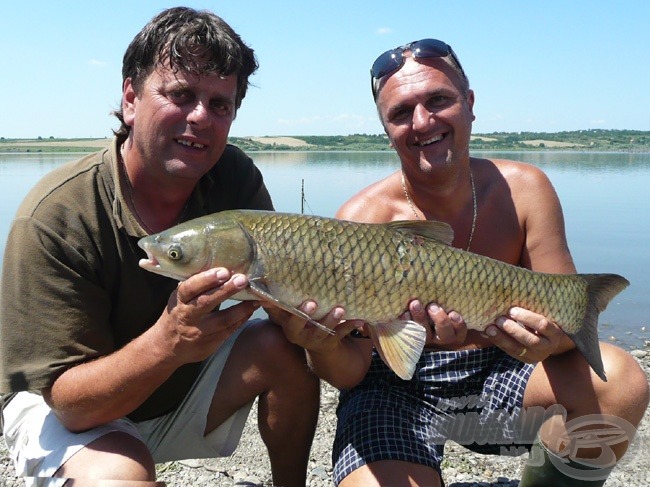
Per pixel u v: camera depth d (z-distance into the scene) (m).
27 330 0.90
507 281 0.99
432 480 0.99
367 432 1.04
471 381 1.13
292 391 1.08
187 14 0.96
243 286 0.82
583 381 1.05
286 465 1.14
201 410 1.08
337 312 0.93
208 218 0.92
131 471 0.88
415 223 0.97
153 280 0.99
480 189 1.19
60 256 0.92
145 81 0.95
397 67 1.10
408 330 0.96
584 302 1.03
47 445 0.92
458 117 1.09
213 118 0.96
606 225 5.10
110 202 0.96
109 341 0.97
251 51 1.06
